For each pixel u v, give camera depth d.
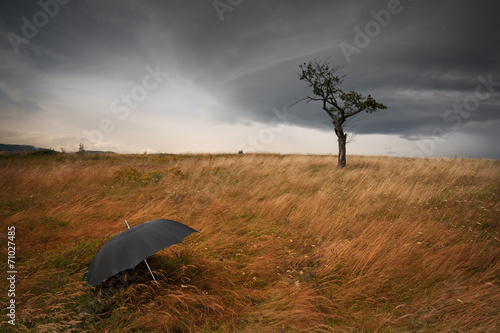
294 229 5.19
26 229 5.30
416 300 2.94
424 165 14.25
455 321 2.52
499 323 2.46
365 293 3.08
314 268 3.72
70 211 6.23
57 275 3.60
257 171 12.48
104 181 10.02
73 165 13.25
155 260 3.83
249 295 3.10
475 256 3.74
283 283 3.32
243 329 2.58
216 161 16.14
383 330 2.49
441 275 3.37
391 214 6.04
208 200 7.26
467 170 11.89
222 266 3.77
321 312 2.79
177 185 9.54
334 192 7.90
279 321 2.64
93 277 2.76
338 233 4.83
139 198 7.52
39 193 8.02
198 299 2.95
